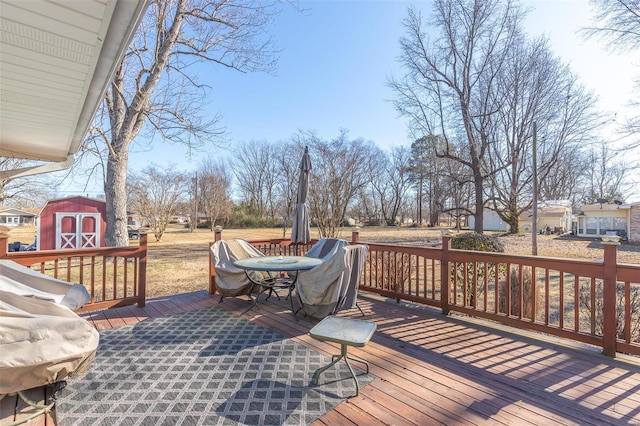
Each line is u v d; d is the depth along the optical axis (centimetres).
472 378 232
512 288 434
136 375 234
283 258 416
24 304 223
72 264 888
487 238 564
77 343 192
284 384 223
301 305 367
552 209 2425
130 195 1778
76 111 276
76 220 1182
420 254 404
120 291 584
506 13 1168
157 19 829
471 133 1249
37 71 205
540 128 1259
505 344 294
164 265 885
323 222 1055
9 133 339
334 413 190
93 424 178
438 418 185
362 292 480
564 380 230
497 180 1377
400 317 371
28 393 201
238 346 288
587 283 671
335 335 214
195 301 439
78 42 173
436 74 1288
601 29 834
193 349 281
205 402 201
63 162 464
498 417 186
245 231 2511
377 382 226
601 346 270
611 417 187
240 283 409
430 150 2333
